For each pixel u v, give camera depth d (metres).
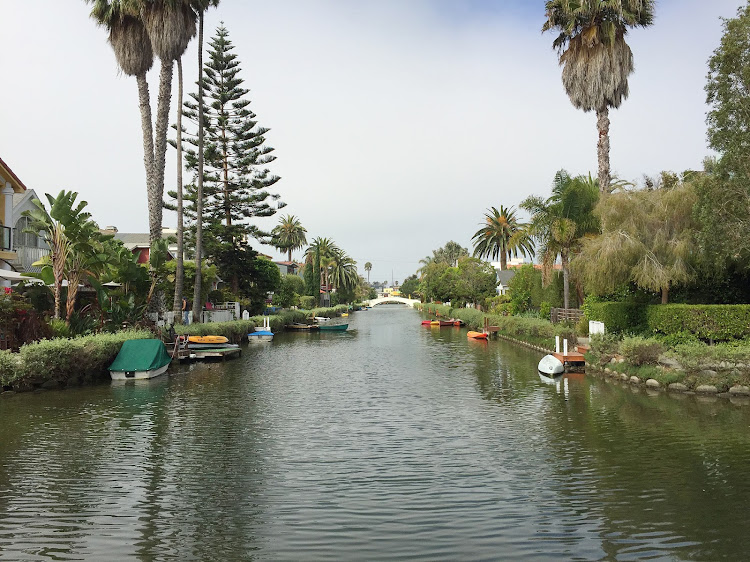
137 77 33.81
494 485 9.94
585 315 29.55
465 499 9.24
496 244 74.88
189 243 48.62
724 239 18.81
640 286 24.14
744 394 17.66
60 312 24.56
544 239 33.59
